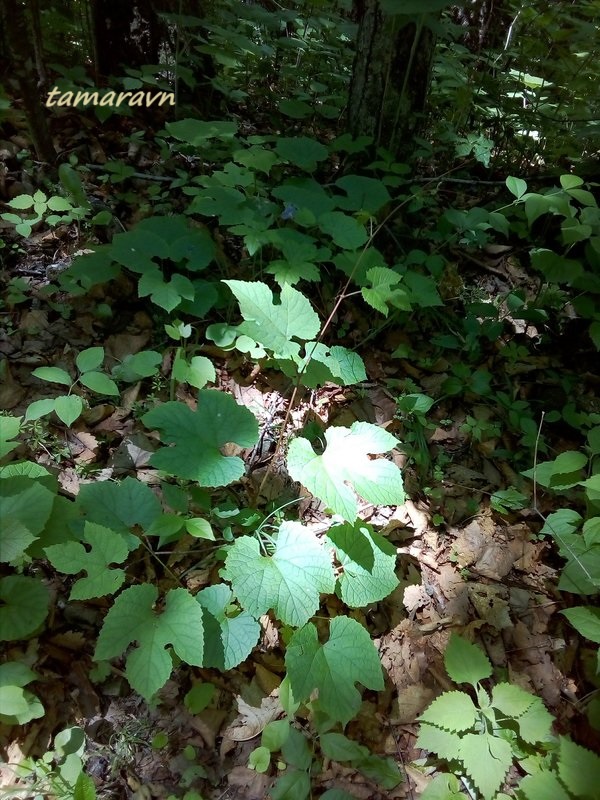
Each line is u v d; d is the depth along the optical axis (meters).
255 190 3.27
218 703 2.00
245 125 4.45
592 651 2.35
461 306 3.62
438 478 2.83
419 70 3.50
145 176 3.54
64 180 2.90
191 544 2.30
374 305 2.21
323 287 3.40
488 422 3.13
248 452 2.67
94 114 3.88
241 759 1.91
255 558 1.86
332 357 2.33
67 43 4.40
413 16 3.25
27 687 1.88
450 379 3.07
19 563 1.97
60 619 2.05
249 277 3.34
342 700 1.80
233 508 2.36
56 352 2.82
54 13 3.98
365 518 2.58
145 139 3.90
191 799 1.74
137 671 1.62
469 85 4.18
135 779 1.82
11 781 1.71
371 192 3.22
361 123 3.68
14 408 2.56
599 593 2.48
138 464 2.50
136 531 2.27
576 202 3.95
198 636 1.68
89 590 1.70
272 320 2.09
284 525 1.98
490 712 1.85
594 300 3.49
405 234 3.73
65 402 2.17
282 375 3.00
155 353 2.47
